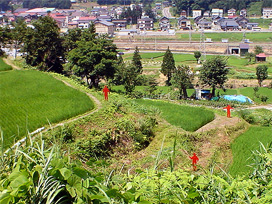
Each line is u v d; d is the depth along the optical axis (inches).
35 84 824.9
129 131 599.2
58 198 181.2
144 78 2081.7
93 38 1382.9
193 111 824.9
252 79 2246.6
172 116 774.5
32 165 191.0
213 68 1691.7
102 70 1245.7
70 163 193.2
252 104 1558.8
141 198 181.6
